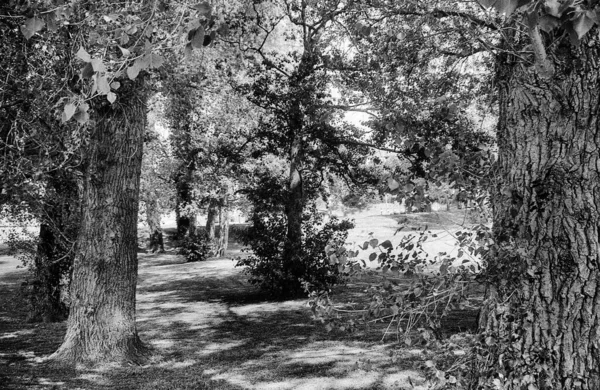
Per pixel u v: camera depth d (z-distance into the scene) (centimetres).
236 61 1612
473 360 332
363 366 407
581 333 331
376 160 1540
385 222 2009
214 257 2864
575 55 331
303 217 1623
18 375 740
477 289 328
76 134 673
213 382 715
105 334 818
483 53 704
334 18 815
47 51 560
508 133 368
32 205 918
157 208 2783
